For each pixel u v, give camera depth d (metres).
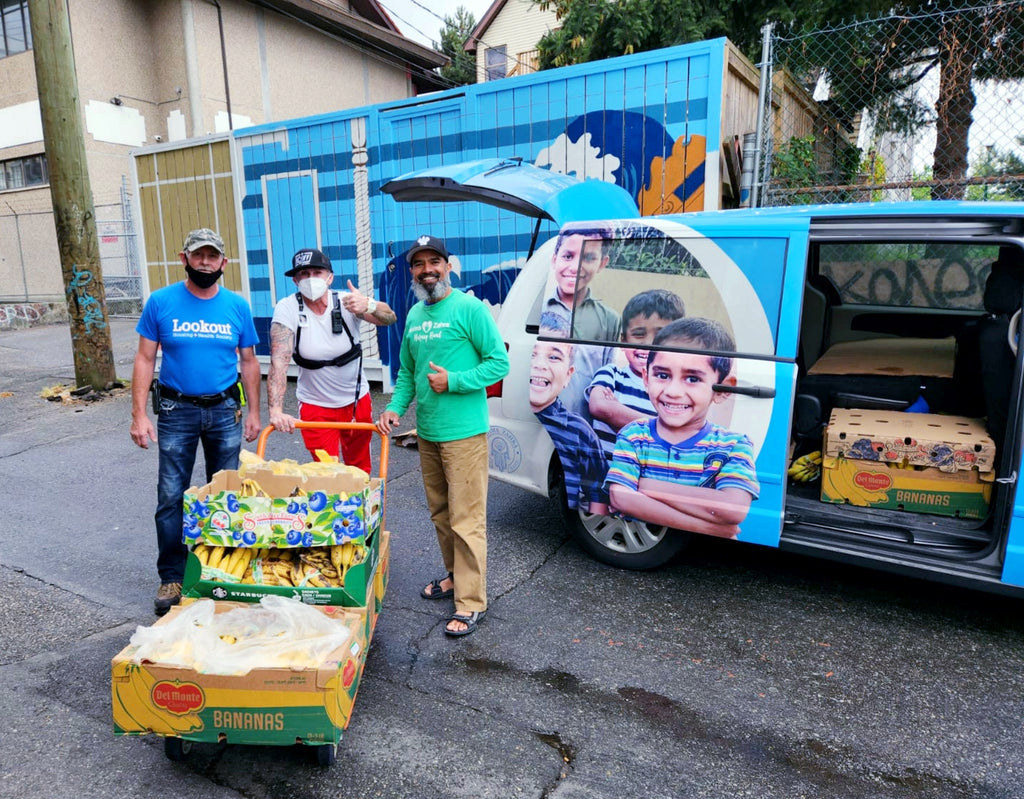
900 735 2.54
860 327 4.78
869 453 3.33
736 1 11.59
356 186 7.91
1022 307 2.79
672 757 2.44
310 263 3.71
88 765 2.41
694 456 3.35
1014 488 2.80
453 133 7.20
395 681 2.88
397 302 7.84
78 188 8.03
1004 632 3.21
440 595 3.58
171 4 16.31
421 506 4.94
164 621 2.42
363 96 21.48
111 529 4.59
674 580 3.76
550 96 6.61
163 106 17.03
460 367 3.14
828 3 9.83
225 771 2.38
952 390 3.65
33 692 2.83
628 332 3.54
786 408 3.13
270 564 2.66
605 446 3.61
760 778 2.34
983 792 2.27
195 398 3.41
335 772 2.37
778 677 2.89
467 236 7.30
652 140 6.18
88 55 15.62
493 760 2.42
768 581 3.74
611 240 3.63
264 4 17.72
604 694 2.79
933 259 4.79
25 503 5.11
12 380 9.62
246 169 8.75
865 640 3.16
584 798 2.25
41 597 3.65
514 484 4.07
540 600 3.55
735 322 3.26
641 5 11.48
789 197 6.80
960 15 8.18
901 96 9.27
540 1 13.64
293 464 2.96
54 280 17.98
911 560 2.99
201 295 3.40
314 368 3.91
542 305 3.86
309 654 2.26
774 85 7.44
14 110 17.55
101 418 7.50
